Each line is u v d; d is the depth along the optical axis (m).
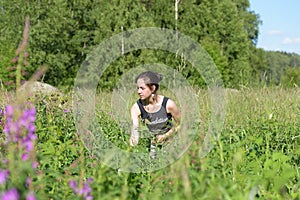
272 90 9.70
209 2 38.09
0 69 22.58
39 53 31.84
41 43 32.28
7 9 34.47
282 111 7.78
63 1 34.41
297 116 7.52
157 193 3.10
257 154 5.34
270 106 8.03
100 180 3.04
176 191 2.87
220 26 39.22
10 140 2.89
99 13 33.62
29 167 2.65
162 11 33.22
